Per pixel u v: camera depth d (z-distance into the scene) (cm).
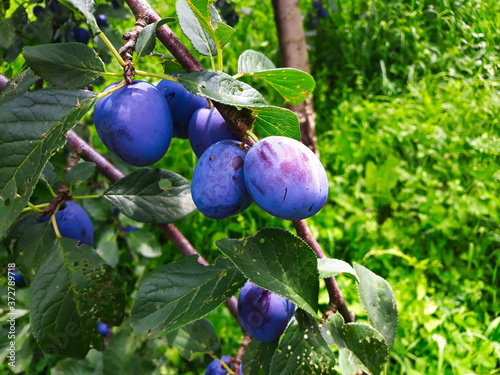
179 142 97
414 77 86
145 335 27
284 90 31
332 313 31
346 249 86
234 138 28
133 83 27
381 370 30
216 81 26
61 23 50
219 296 29
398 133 93
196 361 59
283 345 30
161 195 35
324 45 119
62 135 24
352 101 109
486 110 78
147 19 28
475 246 84
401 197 93
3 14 45
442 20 62
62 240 33
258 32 128
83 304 31
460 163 90
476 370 66
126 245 65
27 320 44
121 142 27
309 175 24
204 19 26
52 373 45
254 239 28
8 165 24
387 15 89
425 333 71
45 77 25
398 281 80
